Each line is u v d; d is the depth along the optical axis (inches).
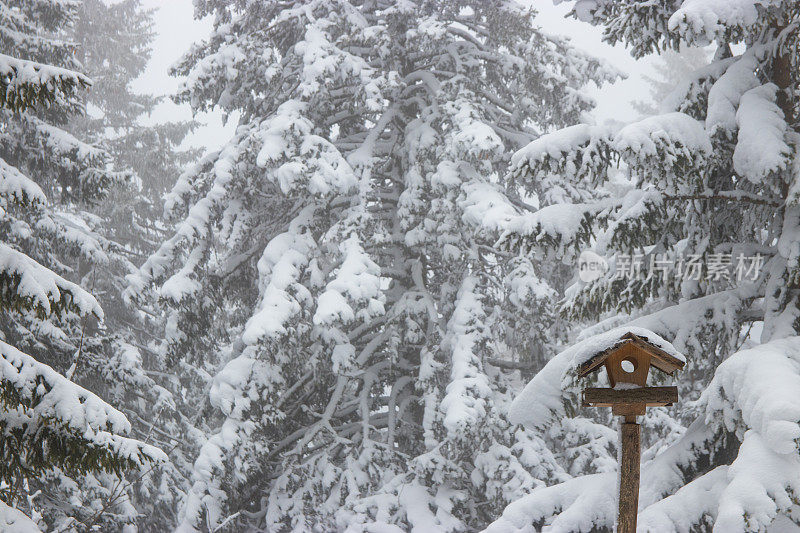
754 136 306.2
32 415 269.3
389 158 770.8
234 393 640.4
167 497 781.3
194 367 961.5
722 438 320.5
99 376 719.1
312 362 685.9
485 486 625.9
